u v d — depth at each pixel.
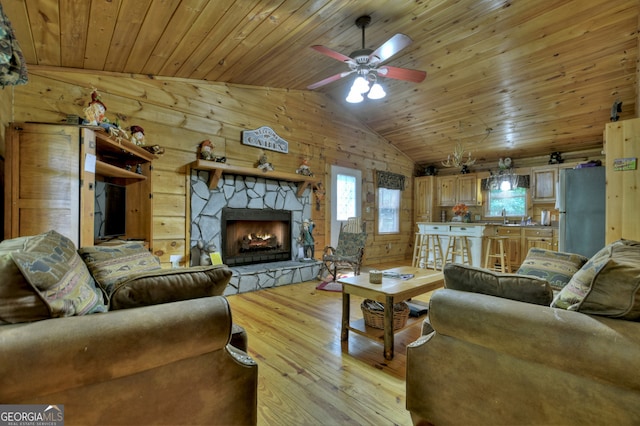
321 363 2.06
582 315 1.01
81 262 1.28
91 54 2.67
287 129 4.97
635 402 0.86
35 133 2.13
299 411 1.56
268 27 2.69
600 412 0.92
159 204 3.60
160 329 0.94
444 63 4.05
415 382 1.40
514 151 5.98
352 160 6.02
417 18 3.04
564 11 3.07
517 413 1.09
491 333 1.12
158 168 3.59
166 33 2.47
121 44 2.55
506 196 6.25
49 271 0.93
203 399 1.09
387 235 6.72
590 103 4.31
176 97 3.75
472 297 1.24
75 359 0.81
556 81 4.07
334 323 2.81
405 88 4.84
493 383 1.15
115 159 3.27
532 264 2.38
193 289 1.18
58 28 2.12
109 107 3.22
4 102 2.44
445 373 1.30
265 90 4.68
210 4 2.15
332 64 3.86
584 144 5.29
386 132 6.40
